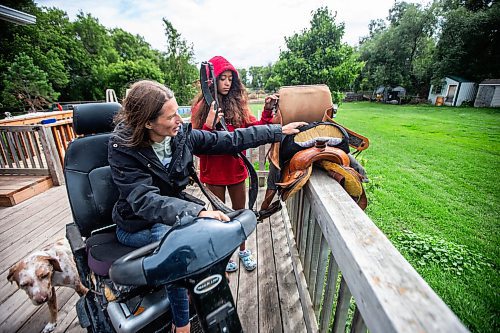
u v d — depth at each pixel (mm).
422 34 27422
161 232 1031
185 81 20766
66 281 1641
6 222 2928
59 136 4488
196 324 1104
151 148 994
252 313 1674
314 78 6105
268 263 2129
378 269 657
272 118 1640
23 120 6090
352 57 6121
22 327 1653
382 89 31703
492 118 14320
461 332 475
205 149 1295
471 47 21219
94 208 1267
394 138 8656
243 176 1923
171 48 20438
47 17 38438
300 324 1587
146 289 946
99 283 1096
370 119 14438
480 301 1930
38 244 2500
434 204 3572
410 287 592
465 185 4309
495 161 5766
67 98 34062
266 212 1288
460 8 20062
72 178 1247
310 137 1402
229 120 1769
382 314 545
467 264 2295
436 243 2576
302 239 1793
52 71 29656
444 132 9805
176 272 648
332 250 922
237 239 740
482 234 2863
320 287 1408
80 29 40469
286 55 6609
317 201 1152
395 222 3117
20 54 24641
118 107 1379
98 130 1345
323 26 6109
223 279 764
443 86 24672
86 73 35031
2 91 23672
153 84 923
